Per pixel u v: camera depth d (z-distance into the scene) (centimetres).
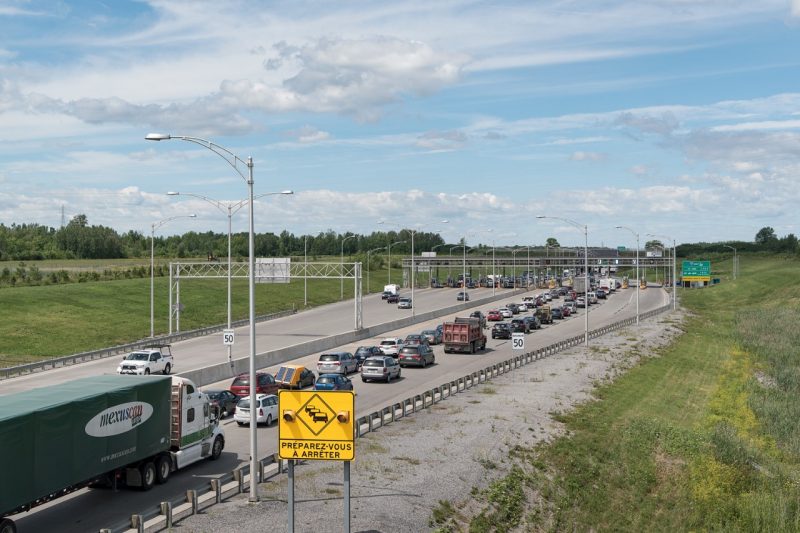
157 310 10362
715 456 4134
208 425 3134
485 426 3928
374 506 2564
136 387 2658
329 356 5675
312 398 2103
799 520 3481
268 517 2362
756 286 15800
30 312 8975
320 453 2098
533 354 6500
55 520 2362
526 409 4484
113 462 2531
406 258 17188
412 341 7075
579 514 3181
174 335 7981
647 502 3506
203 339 8088
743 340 8869
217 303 11588
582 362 6512
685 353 7825
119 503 2561
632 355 7156
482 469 3219
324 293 14412
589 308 12850
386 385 5281
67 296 10275
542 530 2894
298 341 7862
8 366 6322
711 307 13562
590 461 3772
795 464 4372
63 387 2608
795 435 4884
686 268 18088
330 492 2683
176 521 2269
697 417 5184
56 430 2280
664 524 3309
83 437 2392
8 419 2097
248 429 3828
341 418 2091
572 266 17950
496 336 8556
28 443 2170
